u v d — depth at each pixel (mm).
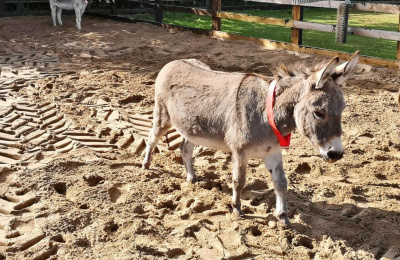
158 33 8664
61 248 2508
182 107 2924
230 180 3334
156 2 9422
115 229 2773
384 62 6211
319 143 2354
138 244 2547
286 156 3762
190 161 3281
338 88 2359
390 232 2748
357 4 6371
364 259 2479
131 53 7211
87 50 7359
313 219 2865
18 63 6383
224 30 9820
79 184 3178
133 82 5613
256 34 9367
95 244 2568
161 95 3094
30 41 7930
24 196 3014
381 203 3082
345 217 2887
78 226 2734
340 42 6492
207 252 2520
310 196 3158
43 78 5664
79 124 4227
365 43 8617
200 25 10344
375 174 3508
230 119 2680
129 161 3584
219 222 2807
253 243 2615
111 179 3283
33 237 2592
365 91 5418
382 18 11547
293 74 2547
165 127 3199
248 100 2621
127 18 9875
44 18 10328
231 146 2717
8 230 2678
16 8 11133
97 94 5086
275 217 2836
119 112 4566
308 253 2535
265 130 2582
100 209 2898
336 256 2502
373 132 4270
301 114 2398
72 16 10680
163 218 2869
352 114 4691
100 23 9820
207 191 3152
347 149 3916
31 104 4711
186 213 2895
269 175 3418
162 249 2520
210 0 8641
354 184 3320
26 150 3701
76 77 5746
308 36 9242
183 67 3072
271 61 6645
